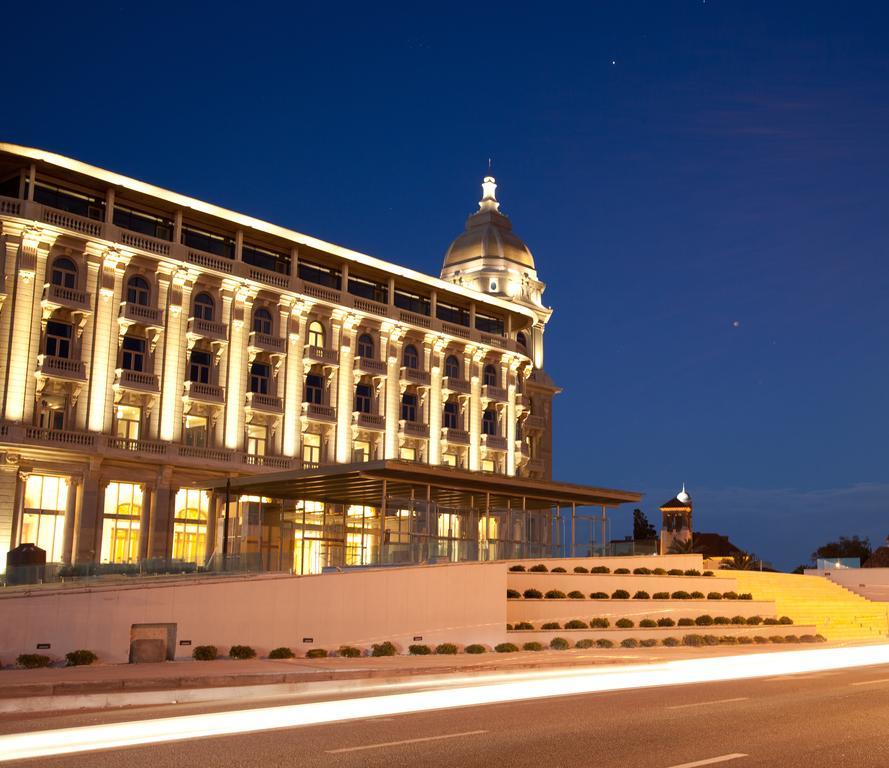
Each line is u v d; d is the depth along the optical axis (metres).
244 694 19.92
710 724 14.45
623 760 11.34
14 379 47.72
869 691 19.66
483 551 41.81
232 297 57.19
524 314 76.56
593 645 34.69
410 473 41.03
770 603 43.38
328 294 62.38
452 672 25.02
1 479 46.84
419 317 67.94
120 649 28.78
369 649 32.75
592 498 50.91
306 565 37.22
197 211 55.38
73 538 49.03
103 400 50.78
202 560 33.94
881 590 53.66
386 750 11.95
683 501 81.50
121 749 12.05
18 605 27.56
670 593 41.84
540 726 14.12
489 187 89.94
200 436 55.41
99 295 51.38
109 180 51.47
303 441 60.62
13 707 17.67
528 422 78.25
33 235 49.03
